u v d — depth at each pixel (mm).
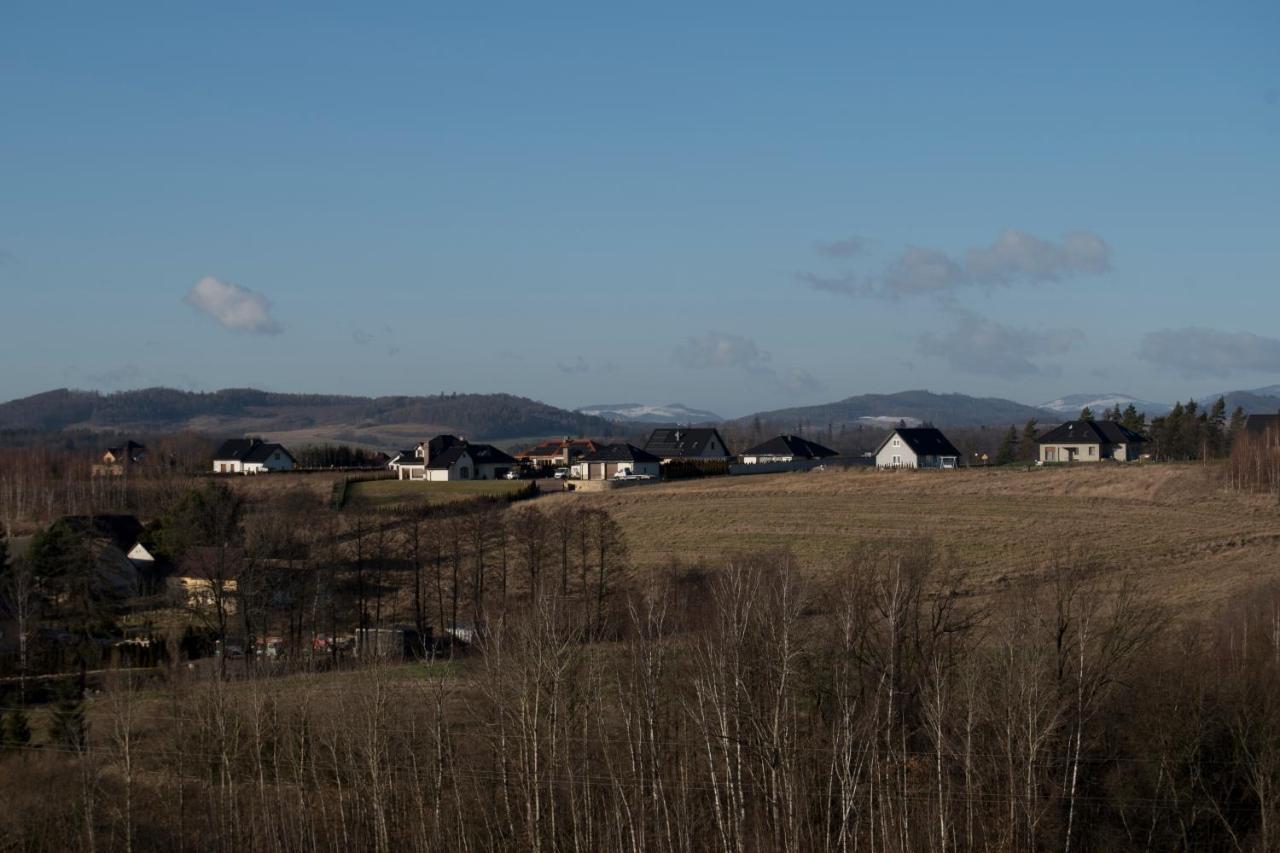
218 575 81500
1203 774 50625
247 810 51375
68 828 48062
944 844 44156
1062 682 51000
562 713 51000
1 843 46562
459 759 52375
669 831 46562
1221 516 105125
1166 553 90188
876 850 48656
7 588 78812
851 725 49969
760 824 48219
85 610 82000
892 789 49625
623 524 115625
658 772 48406
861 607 56594
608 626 70875
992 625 61531
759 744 48781
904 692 52656
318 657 76125
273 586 84375
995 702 50812
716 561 94062
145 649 77062
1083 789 50375
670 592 71438
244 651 75688
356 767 51750
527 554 90438
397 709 56188
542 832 48969
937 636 57656
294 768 52250
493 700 51688
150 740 55719
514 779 50719
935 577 80000
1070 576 58312
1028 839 45312
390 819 50594
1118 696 52312
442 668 59281
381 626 82438
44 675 71375
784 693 49844
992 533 102625
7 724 56875
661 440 196000
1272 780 48406
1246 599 65062
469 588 87938
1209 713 50750
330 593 84938
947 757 51000
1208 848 48719
